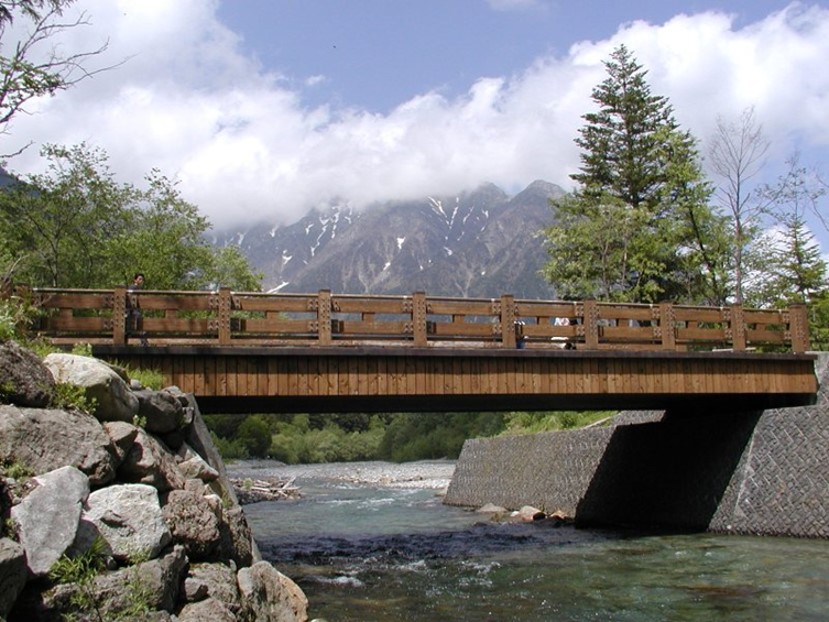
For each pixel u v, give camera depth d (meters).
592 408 24.53
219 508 9.49
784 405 22.27
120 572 6.82
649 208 49.91
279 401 18.12
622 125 53.12
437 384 17.62
